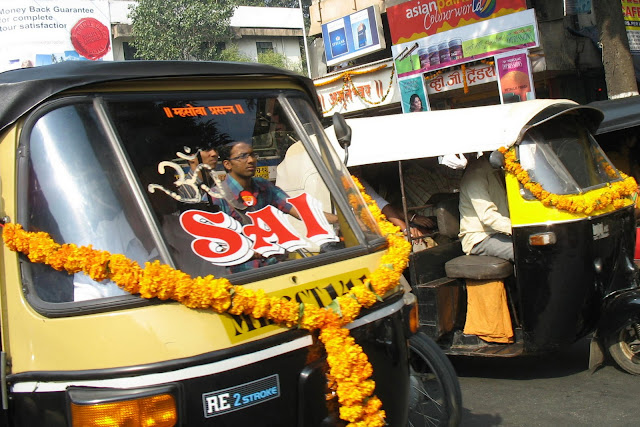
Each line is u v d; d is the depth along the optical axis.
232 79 3.08
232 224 2.79
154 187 2.66
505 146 4.94
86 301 2.35
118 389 2.23
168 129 2.79
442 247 5.62
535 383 5.17
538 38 11.77
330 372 2.61
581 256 4.76
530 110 5.10
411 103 13.94
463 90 13.50
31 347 2.38
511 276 5.23
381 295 2.85
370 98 15.03
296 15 31.95
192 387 2.29
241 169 2.96
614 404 4.52
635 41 12.80
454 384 3.76
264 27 31.14
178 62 2.86
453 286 5.36
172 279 2.34
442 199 6.10
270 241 2.82
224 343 2.38
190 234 2.64
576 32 13.69
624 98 7.87
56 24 24.12
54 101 2.58
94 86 2.65
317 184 3.17
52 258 2.39
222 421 2.34
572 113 5.37
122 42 27.55
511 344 5.16
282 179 3.09
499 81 12.37
